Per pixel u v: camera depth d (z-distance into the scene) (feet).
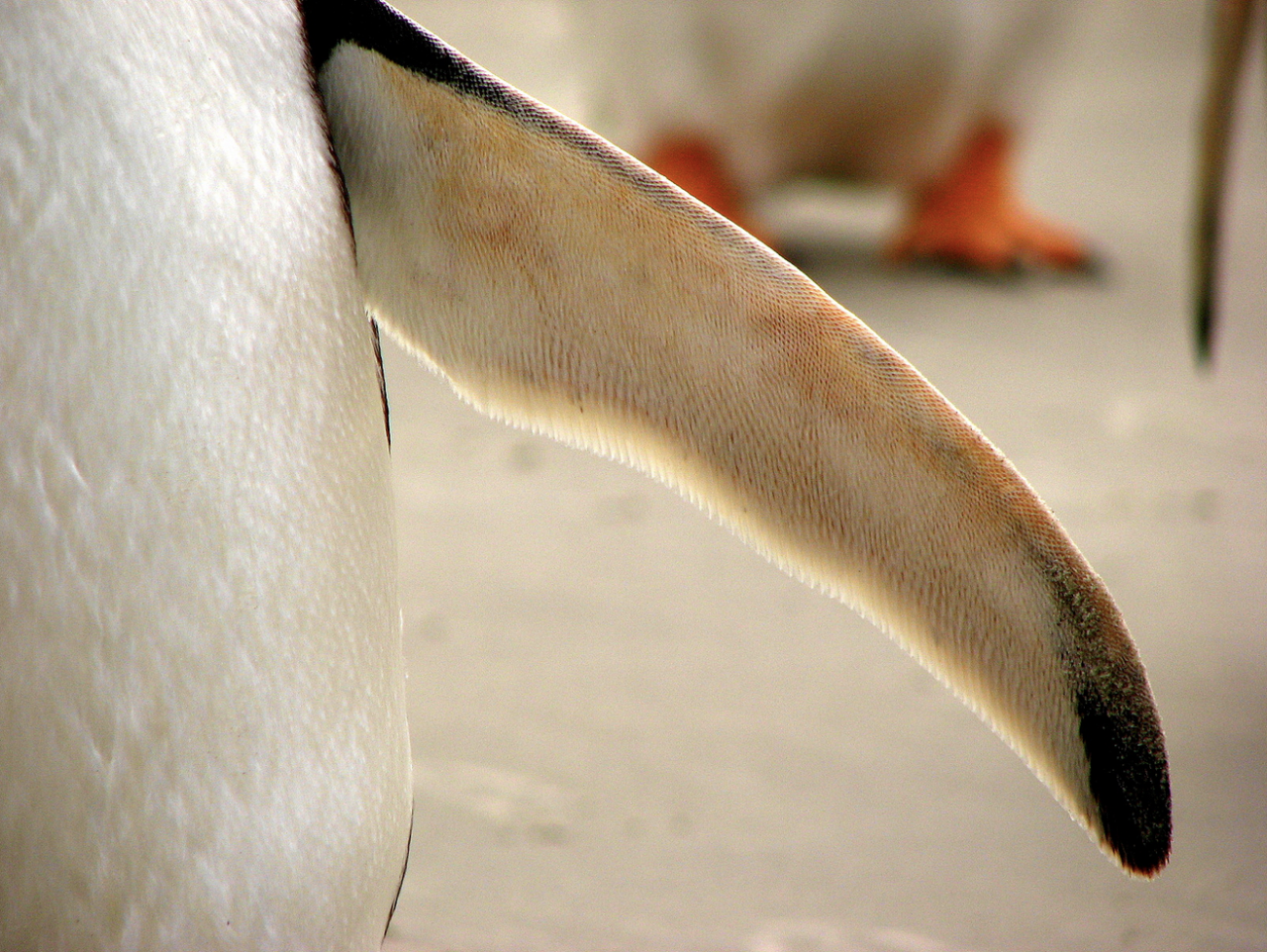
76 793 8.48
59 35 8.46
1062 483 14.93
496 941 9.31
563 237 8.69
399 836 8.66
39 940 8.50
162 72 8.51
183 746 8.51
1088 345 19.54
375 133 8.68
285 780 8.55
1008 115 22.18
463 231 8.69
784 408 8.71
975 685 8.75
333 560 8.58
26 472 8.46
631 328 8.70
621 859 9.52
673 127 21.17
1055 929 9.40
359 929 8.64
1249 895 9.48
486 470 15.56
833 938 9.36
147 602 8.48
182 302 8.50
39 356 8.45
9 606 8.46
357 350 8.61
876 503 8.72
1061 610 8.71
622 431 8.73
